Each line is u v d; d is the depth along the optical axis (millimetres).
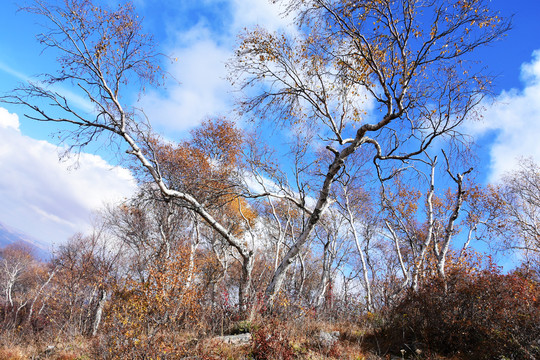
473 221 17797
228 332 10133
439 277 9992
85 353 9938
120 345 7875
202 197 14375
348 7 9234
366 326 11055
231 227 21297
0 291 34625
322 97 12477
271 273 17922
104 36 10727
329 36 10727
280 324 8945
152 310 9336
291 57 12086
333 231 23812
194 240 19219
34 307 26484
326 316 13727
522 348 7051
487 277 8953
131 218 20188
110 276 17656
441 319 8727
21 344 14430
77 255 20641
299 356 7660
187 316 10625
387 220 18156
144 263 13836
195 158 20016
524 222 19172
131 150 10938
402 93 9062
